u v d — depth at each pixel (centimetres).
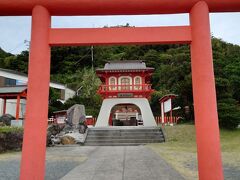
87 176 771
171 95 2642
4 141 1500
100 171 852
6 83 3744
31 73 527
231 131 2295
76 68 5659
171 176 767
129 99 2733
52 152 1498
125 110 3316
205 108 510
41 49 537
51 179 739
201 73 523
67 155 1338
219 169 490
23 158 501
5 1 546
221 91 2516
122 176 768
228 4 550
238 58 4381
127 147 1752
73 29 559
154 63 5191
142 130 2284
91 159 1172
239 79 3600
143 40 552
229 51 5116
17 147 1611
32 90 520
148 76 2892
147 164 991
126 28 557
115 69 2733
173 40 552
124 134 2206
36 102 516
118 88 2752
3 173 843
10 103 3266
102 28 559
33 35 542
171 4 552
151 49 5822
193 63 547
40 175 504
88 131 2284
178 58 4188
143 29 556
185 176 790
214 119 506
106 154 1351
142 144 1966
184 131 2192
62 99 4469
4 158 1249
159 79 4684
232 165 995
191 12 559
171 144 1850
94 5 554
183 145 1783
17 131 1633
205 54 527
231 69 3816
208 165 492
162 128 2292
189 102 2952
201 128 512
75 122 2320
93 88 4212
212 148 495
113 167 929
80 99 4062
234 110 2341
